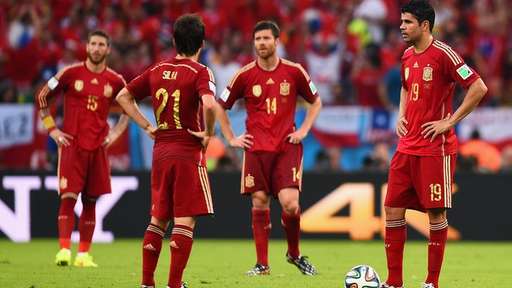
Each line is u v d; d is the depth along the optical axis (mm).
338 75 75250
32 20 76125
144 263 30547
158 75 30188
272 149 37656
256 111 38031
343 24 78812
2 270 39375
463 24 80438
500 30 80812
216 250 51031
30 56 72375
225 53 72750
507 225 57281
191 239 30188
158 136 30422
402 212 32156
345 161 64812
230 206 57062
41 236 56000
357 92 71438
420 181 31625
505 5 83188
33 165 62750
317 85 73875
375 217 57031
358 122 64875
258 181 38000
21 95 68125
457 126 65750
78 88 42344
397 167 32062
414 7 31422
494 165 65125
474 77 30969
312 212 57125
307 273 38531
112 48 72562
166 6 78812
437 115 31516
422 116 31562
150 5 78438
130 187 56438
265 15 79125
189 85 29750
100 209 56219
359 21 78688
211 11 79125
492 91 74062
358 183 57156
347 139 64812
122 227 56406
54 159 62406
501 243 57156
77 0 78000
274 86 37781
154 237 30453
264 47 37281
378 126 64875
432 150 31438
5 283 34500
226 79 72250
